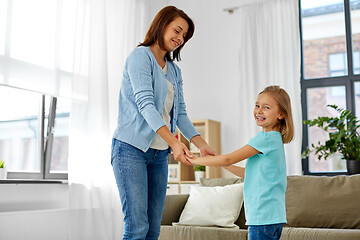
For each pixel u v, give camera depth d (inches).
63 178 146.4
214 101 186.2
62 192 136.9
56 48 135.3
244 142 171.8
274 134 76.1
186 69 193.9
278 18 172.6
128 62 70.9
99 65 146.7
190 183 165.6
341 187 117.6
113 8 160.7
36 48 130.0
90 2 145.6
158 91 70.7
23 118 135.1
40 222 122.0
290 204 120.4
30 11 128.9
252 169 75.9
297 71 167.2
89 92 141.4
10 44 121.9
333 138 146.0
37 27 131.0
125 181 67.2
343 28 175.8
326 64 176.9
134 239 66.3
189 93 191.8
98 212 139.3
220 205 122.0
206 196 124.7
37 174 137.3
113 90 156.9
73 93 136.6
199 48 192.7
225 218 119.9
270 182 73.0
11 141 131.7
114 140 69.6
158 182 72.5
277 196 72.8
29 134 137.2
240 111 174.4
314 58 178.9
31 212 119.3
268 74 172.2
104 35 148.8
